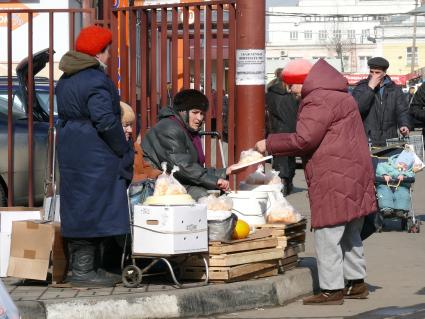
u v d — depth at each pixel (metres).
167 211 9.69
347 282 10.74
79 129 9.87
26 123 15.05
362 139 10.12
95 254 10.17
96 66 9.97
